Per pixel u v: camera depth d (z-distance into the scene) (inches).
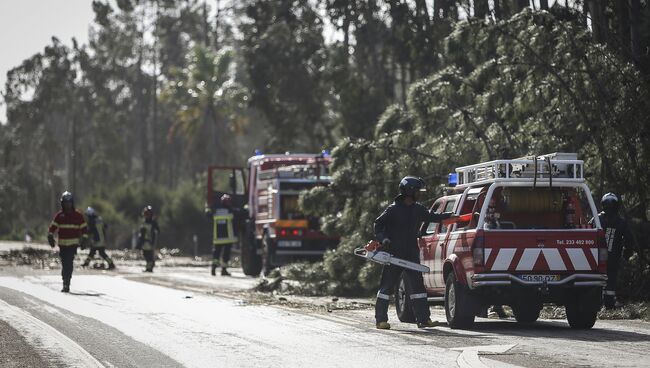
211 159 4709.6
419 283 805.9
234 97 4471.0
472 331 780.0
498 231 776.9
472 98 1221.1
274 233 1680.6
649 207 1091.9
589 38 1118.4
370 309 1009.5
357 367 581.0
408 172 1193.4
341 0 2448.3
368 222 1217.4
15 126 5152.6
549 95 1113.4
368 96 2470.5
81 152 5418.3
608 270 948.6
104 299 1122.0
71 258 1240.2
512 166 801.6
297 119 2807.6
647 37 1198.9
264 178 1755.7
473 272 775.7
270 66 2721.5
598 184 1086.4
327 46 2731.3
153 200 3393.2
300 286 1295.5
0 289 1259.2
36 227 4200.3
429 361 600.7
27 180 5172.2
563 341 694.5
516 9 1429.6
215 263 1756.9
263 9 2807.6
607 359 597.9
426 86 1205.1
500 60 1161.4
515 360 593.6
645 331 775.1
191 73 4485.7
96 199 3326.8
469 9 1675.7
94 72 5265.8
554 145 1102.4
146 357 637.3
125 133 5836.6
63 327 816.3
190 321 866.8
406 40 2070.6
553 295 781.9
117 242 3125.0
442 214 806.5
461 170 860.6
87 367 596.1
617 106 1091.3
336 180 1230.9
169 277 1635.1
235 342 709.9
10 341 719.1
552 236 780.0
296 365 593.9
